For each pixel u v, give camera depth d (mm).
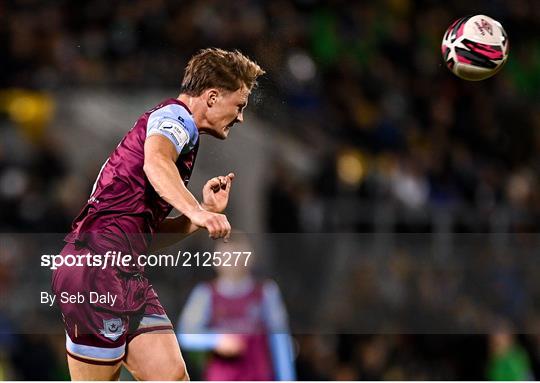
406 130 51625
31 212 36500
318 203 40312
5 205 36719
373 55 56125
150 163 13039
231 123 14250
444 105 54750
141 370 14062
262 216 40469
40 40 45688
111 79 44812
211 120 14078
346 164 43625
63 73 44719
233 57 14148
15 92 43219
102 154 42406
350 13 56656
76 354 13906
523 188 48125
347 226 39875
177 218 15203
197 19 48750
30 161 39406
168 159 13141
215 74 13938
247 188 42281
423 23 60938
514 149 54812
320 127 47750
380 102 52781
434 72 57312
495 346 33531
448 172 46812
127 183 13766
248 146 43688
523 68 61938
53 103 43250
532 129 56344
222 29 48844
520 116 56562
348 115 49469
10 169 38812
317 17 55000
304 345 34250
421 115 53938
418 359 35906
